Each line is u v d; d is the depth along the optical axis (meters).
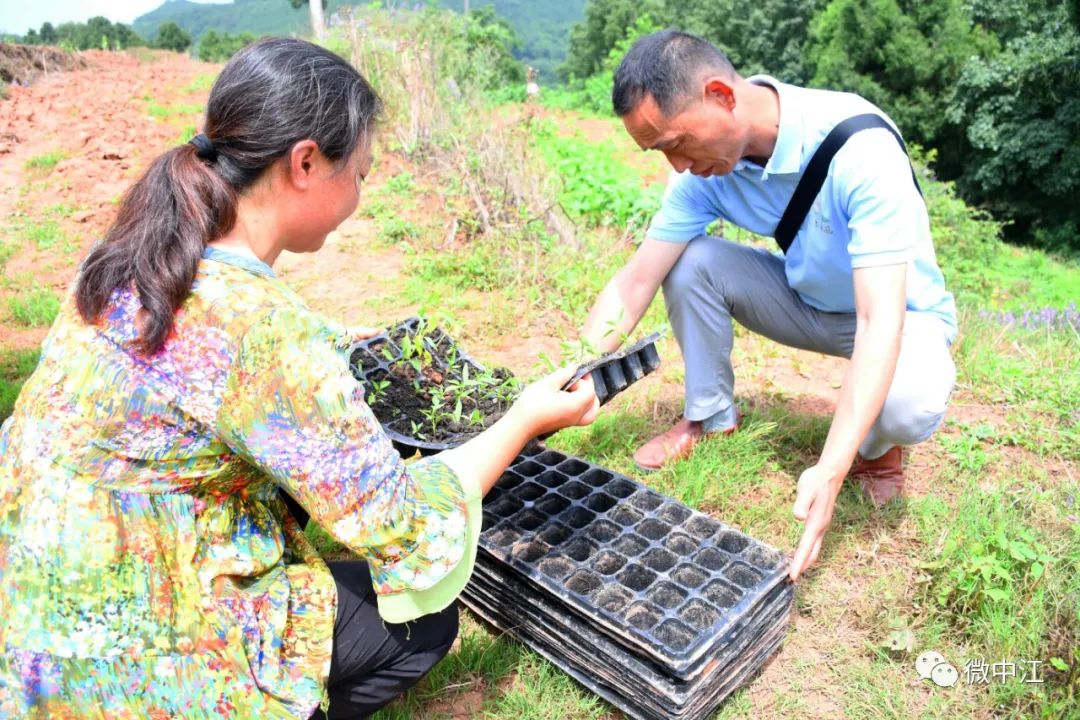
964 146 22.22
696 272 2.93
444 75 9.98
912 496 2.95
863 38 22.34
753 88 2.46
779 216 2.71
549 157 8.64
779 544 2.74
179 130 9.57
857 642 2.36
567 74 56.78
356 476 1.45
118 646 1.41
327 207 1.58
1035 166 18.92
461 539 1.62
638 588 2.18
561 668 2.21
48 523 1.40
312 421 1.42
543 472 2.74
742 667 2.13
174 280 1.39
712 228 6.23
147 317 1.39
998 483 3.02
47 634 1.39
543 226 5.86
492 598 2.34
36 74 13.03
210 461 1.45
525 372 3.98
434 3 14.43
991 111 20.05
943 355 2.58
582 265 5.26
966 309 5.14
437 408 2.72
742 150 2.46
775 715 2.15
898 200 2.30
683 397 3.69
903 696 2.19
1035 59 18.50
